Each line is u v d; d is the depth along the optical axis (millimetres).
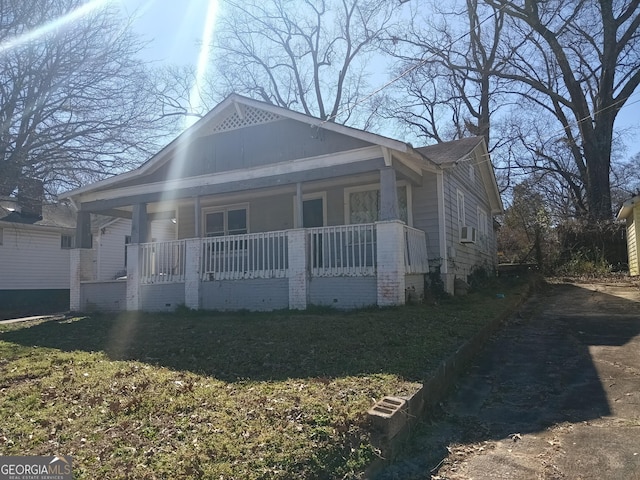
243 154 10961
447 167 11281
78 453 3152
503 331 8336
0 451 3209
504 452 3795
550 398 4961
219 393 4379
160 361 5809
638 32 23406
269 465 2949
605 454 3648
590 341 7266
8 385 4957
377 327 7070
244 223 14156
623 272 19031
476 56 28547
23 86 15914
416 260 10094
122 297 11930
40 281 20391
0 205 19531
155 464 2953
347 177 11188
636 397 4785
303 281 9586
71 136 16734
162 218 16234
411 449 3863
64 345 7285
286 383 4652
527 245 25172
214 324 8359
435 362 5293
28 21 15164
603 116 23422
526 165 31578
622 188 39094
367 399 4047
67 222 22047
